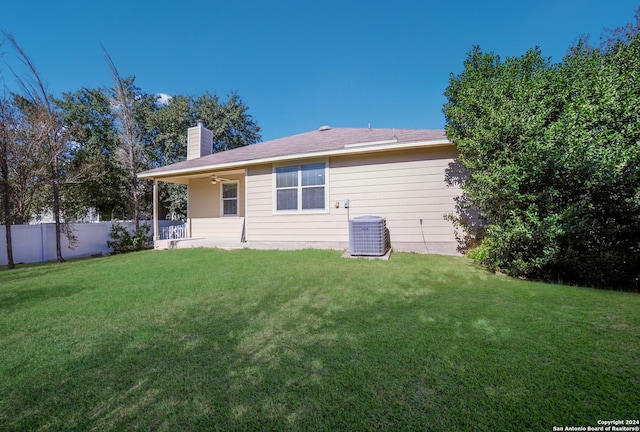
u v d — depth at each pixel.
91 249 10.15
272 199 8.19
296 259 6.22
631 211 3.68
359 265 5.43
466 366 1.89
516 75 5.18
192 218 11.35
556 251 3.84
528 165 4.00
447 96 6.11
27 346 2.41
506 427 1.37
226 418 1.50
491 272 4.71
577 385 1.66
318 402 1.60
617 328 2.43
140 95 20.19
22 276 5.49
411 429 1.38
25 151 10.41
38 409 1.63
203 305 3.40
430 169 6.79
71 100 17.67
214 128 20.55
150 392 1.75
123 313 3.20
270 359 2.09
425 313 2.88
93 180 15.73
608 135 3.86
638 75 4.05
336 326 2.65
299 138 10.47
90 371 2.01
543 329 2.42
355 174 7.37
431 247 6.74
